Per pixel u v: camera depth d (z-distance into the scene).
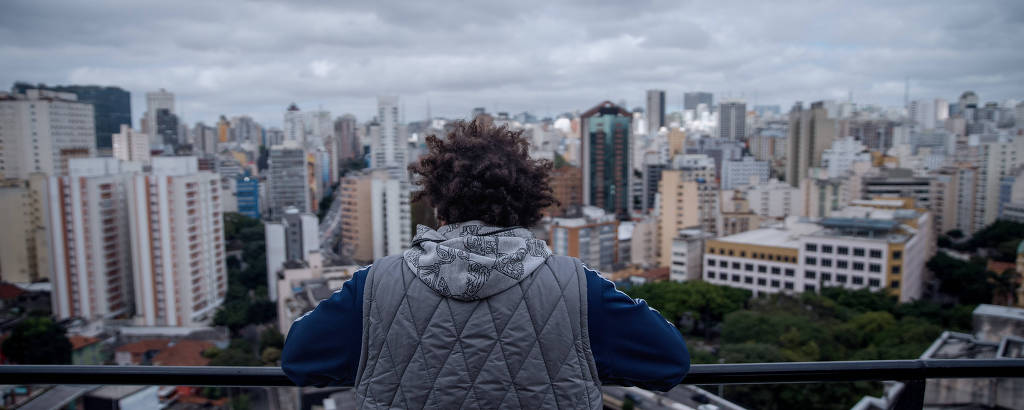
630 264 76.12
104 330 58.28
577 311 1.99
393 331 1.96
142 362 49.78
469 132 2.42
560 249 69.44
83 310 61.16
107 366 2.84
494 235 2.08
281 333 50.25
